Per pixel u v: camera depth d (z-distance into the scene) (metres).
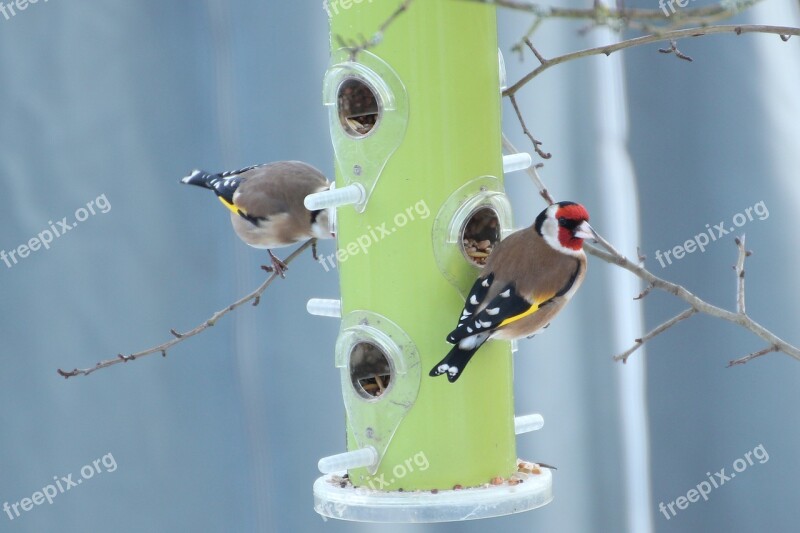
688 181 9.96
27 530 10.39
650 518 10.15
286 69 10.50
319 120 10.48
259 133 10.52
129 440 10.46
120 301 10.52
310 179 9.20
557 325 10.19
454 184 6.69
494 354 6.79
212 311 10.57
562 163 10.10
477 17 6.77
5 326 10.44
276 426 10.52
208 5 10.59
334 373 10.52
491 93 6.86
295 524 10.43
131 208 10.55
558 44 10.05
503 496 6.41
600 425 10.20
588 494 10.20
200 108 10.59
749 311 9.95
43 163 10.47
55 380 10.47
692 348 10.08
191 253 10.59
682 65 9.95
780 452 9.95
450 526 10.33
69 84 10.51
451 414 6.62
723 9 5.11
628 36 9.96
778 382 9.92
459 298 6.71
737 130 9.94
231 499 10.47
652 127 10.02
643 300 10.14
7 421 10.41
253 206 9.06
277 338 10.59
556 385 10.20
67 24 10.51
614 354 10.19
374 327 6.70
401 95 6.64
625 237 10.14
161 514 10.41
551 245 6.92
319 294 10.59
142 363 10.51
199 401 10.54
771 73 9.98
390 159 6.66
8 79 10.45
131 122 10.55
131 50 10.55
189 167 10.59
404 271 6.66
